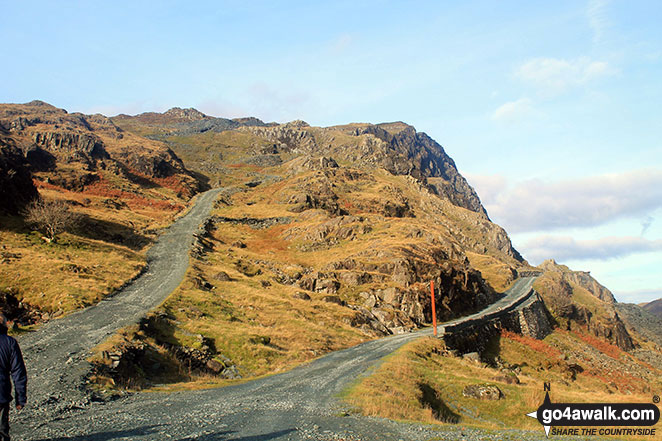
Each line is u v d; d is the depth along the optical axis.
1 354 9.41
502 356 56.34
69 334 30.22
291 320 45.91
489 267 128.50
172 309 40.56
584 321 105.75
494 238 182.38
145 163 149.50
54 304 37.19
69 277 44.28
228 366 31.91
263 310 48.12
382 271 68.69
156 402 19.44
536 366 55.94
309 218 104.19
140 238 75.50
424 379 29.69
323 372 30.28
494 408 26.98
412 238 86.25
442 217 170.38
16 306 35.62
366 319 53.72
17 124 142.12
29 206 61.06
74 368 22.83
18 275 40.88
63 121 173.88
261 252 83.62
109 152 150.12
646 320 194.12
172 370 28.23
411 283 65.94
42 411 16.48
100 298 41.28
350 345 42.91
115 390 21.08
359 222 95.81
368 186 152.25
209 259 68.94
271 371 31.97
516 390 30.14
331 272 67.56
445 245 90.62
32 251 50.03
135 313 37.00
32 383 20.34
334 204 120.00
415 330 55.66
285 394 23.00
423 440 15.30
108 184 121.94
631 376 71.00
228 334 37.06
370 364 32.81
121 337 29.17
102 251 59.34
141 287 48.19
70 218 62.88
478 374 35.22
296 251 85.38
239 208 116.00
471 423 24.31
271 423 16.16
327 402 21.17
